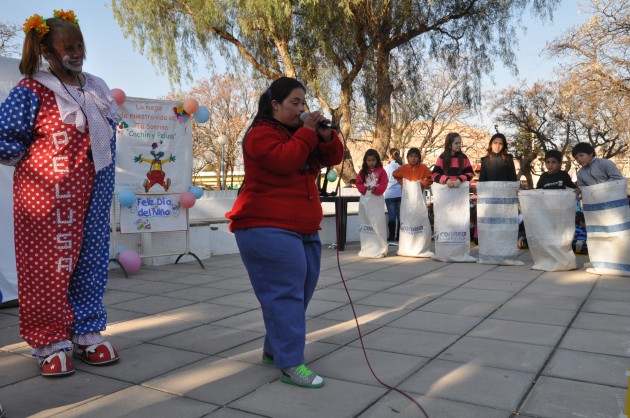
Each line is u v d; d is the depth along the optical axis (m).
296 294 2.92
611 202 6.16
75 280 3.29
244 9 15.22
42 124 3.00
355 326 4.08
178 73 17.75
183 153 7.10
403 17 16.64
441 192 7.46
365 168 8.13
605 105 22.88
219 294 5.33
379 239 8.02
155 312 4.60
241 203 2.94
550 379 2.93
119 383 2.97
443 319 4.25
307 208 2.96
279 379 3.00
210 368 3.20
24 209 3.04
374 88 18.41
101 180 3.22
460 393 2.76
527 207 6.71
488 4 17.16
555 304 4.75
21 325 3.16
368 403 2.66
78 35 3.04
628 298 4.98
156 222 6.82
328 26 16.12
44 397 2.79
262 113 2.97
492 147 7.45
